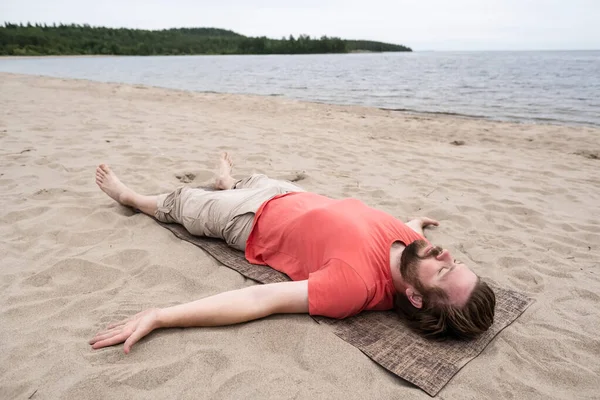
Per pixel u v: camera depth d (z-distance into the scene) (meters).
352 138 7.40
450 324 2.09
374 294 2.20
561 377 1.91
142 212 3.42
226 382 1.72
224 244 2.96
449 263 2.10
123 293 2.35
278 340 2.01
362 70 35.34
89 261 2.60
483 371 1.91
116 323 2.05
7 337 1.94
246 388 1.70
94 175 4.28
